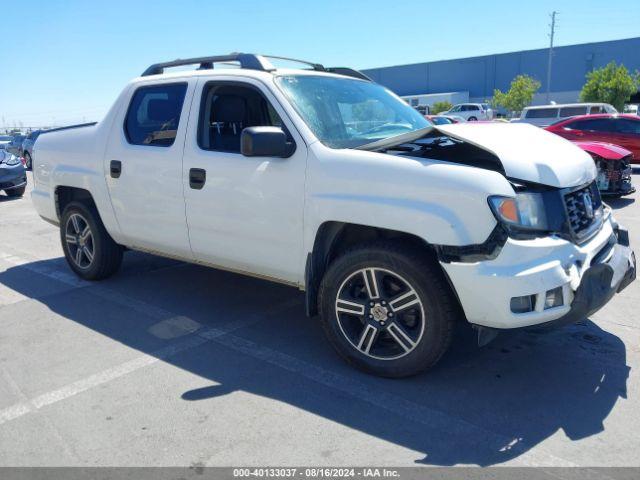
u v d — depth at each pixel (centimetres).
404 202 321
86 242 550
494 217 300
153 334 430
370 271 342
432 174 315
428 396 331
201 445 287
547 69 5516
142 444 288
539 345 396
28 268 621
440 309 323
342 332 362
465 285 305
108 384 352
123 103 487
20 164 1261
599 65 5200
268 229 384
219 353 395
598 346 393
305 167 361
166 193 443
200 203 419
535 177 315
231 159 400
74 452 283
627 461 268
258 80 396
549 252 306
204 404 326
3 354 398
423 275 322
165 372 367
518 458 272
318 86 415
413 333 343
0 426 308
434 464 269
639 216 848
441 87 6278
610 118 1514
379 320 346
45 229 859
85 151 513
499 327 308
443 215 308
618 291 369
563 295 309
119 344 412
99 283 557
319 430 298
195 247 439
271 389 343
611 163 950
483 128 374
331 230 363
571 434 291
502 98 4666
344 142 377
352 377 357
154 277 572
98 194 504
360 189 336
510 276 297
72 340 420
